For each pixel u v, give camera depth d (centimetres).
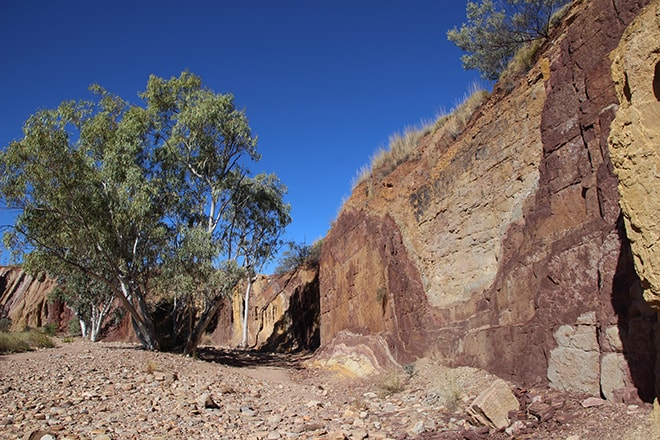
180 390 1338
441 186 1430
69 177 2031
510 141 1134
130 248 2248
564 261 839
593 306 759
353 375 1692
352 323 1958
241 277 2327
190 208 2427
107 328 4884
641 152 486
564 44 944
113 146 2191
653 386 618
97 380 1382
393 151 1912
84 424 916
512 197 1101
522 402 809
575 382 770
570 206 869
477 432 751
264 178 3086
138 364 1680
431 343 1344
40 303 5956
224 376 1698
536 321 894
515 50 1380
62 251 2150
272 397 1415
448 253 1355
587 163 840
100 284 3612
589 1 901
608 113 798
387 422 975
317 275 3725
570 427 648
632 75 516
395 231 1655
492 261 1152
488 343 1070
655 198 470
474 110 1380
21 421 910
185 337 3566
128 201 2081
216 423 991
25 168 1953
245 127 2370
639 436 536
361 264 1914
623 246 715
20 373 1414
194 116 2255
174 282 2161
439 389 1109
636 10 775
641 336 645
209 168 2445
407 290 1502
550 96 966
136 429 900
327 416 1087
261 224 3081
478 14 1400
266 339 4072
